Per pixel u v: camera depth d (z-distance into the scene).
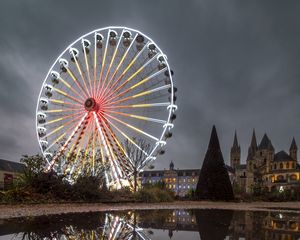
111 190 34.38
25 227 9.91
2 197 22.23
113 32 42.81
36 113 43.56
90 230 9.29
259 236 8.49
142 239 7.73
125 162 38.72
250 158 142.00
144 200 33.06
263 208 28.67
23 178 26.20
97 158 32.09
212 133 48.72
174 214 17.08
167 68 39.78
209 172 46.81
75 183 27.69
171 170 150.62
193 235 8.58
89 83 41.66
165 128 38.72
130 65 41.19
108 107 40.34
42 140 42.97
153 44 40.94
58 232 8.83
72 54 43.84
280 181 117.00
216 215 17.02
